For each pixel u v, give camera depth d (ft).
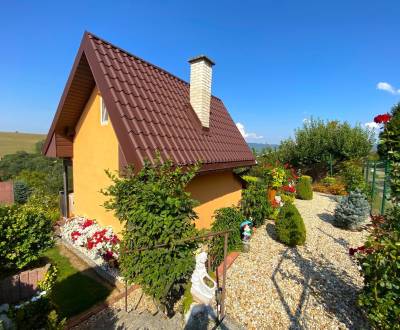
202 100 25.09
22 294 13.52
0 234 13.58
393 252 10.67
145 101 20.26
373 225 12.44
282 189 39.14
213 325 12.43
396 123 11.50
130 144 15.93
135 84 20.76
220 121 32.12
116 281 17.20
